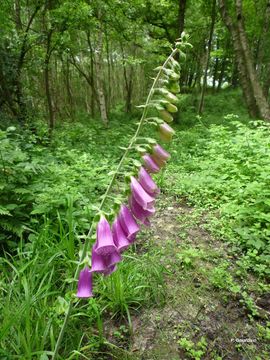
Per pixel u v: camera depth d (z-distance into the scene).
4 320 2.43
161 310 3.07
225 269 3.69
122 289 2.97
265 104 9.71
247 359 2.69
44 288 2.72
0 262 3.34
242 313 3.12
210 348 2.75
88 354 2.59
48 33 10.05
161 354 2.66
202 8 18.39
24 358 2.24
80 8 9.20
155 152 1.69
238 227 4.43
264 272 3.62
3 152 4.42
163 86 1.74
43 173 5.14
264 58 19.36
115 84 35.19
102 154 8.68
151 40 19.64
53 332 2.58
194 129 11.46
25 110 10.73
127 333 2.83
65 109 23.64
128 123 17.05
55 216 4.11
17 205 3.97
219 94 27.62
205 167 6.59
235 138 7.14
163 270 3.55
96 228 1.68
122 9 12.69
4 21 10.16
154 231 4.48
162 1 14.40
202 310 3.10
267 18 17.05
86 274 1.76
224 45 23.72
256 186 4.74
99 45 14.61
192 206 5.36
